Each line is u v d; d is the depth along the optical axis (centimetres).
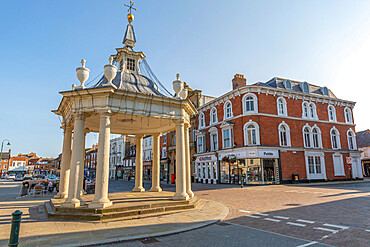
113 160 6906
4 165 9012
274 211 1041
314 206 1129
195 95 3784
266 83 3262
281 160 2761
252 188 2241
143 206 956
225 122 2961
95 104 974
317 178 2992
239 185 2623
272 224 805
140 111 1056
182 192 1123
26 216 938
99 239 629
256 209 1101
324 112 3297
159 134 1680
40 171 10638
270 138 2764
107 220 838
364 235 648
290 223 811
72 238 639
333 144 3303
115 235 666
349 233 672
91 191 2009
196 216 923
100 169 925
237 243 607
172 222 822
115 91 981
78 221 830
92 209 873
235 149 2825
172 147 3994
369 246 560
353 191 1775
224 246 587
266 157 2661
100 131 955
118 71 1259
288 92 2994
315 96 3203
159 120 1432
